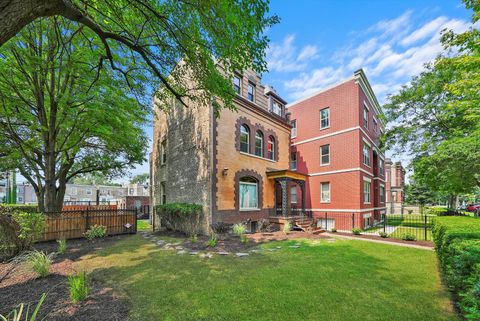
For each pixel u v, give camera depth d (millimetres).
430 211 26297
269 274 5289
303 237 10219
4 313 3436
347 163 15633
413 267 5801
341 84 16422
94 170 17344
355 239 9820
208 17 4863
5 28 2338
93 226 10336
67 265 5984
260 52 5445
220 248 8023
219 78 6691
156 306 3736
